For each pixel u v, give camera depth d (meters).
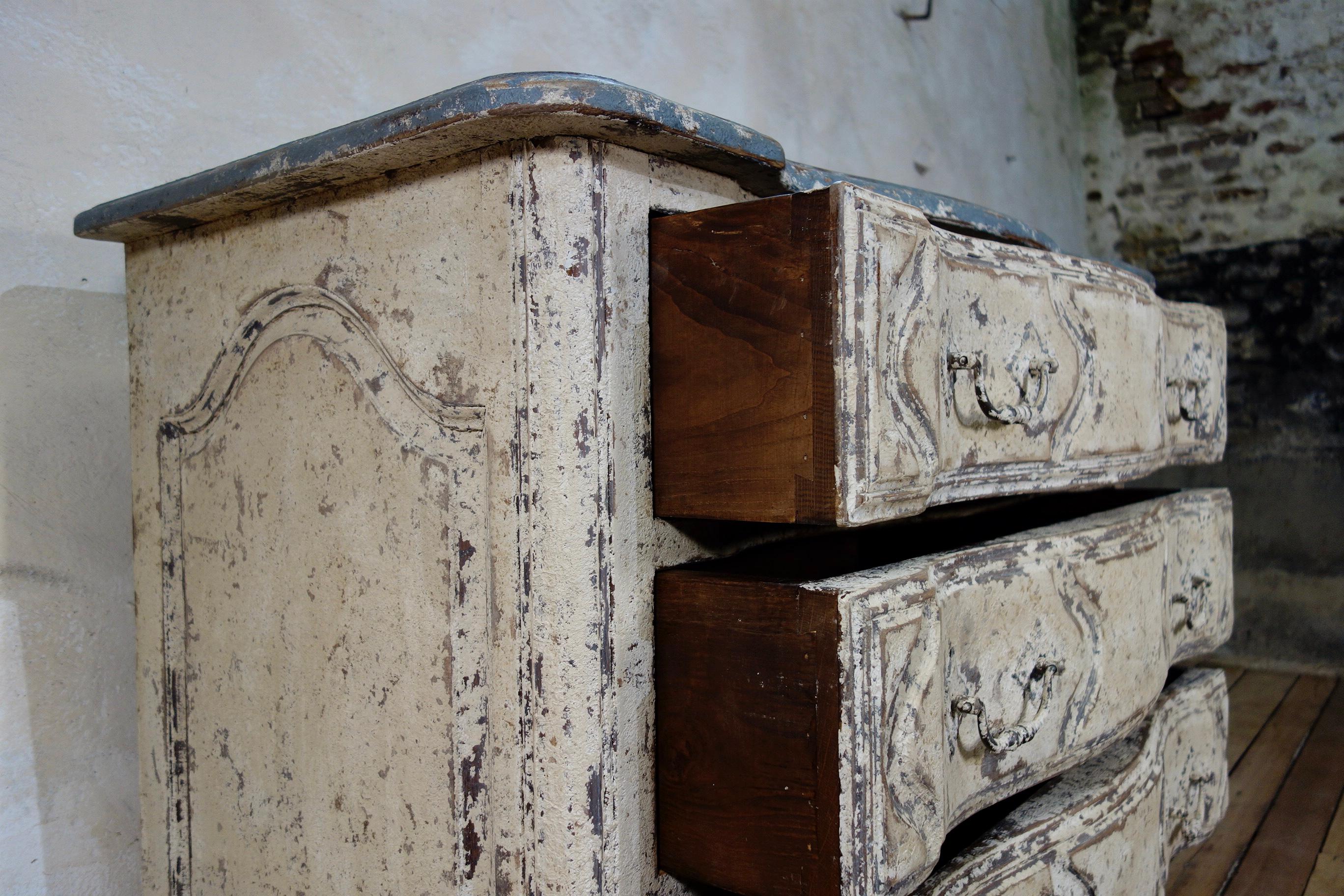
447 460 0.69
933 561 0.71
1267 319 3.26
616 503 0.65
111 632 1.10
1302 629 3.10
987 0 3.11
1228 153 3.37
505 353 0.64
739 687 0.65
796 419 0.60
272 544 0.83
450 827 0.69
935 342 0.67
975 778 0.76
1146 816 1.05
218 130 1.17
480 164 0.65
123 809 1.10
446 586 0.69
